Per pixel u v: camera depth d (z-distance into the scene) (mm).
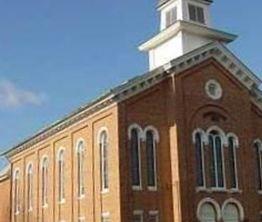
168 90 40844
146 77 40188
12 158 57562
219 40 46094
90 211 41469
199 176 40156
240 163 42125
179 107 40156
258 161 44219
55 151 48156
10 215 56844
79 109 42812
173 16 46781
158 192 39312
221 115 42031
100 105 40656
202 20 46469
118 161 38281
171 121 40281
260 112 45250
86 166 42719
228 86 42938
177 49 44875
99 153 40938
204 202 39781
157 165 39719
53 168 48219
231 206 41031
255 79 43844
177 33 45062
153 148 39938
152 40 46969
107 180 39938
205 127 41156
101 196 40156
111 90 38719
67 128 46156
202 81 41719
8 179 59094
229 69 43156
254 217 41656
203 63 42031
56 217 46906
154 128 40188
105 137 40562
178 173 39031
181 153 39438
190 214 38781
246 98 43594
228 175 41312
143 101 40094
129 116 39406
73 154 44875
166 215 39094
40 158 51156
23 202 54125
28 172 53656
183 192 38844
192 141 40219
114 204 38344
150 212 38750
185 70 41156
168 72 40844
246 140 42812
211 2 47312
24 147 54344
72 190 44562
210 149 41156
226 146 41781
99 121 41312
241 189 41656
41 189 50406
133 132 39500
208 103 41625
